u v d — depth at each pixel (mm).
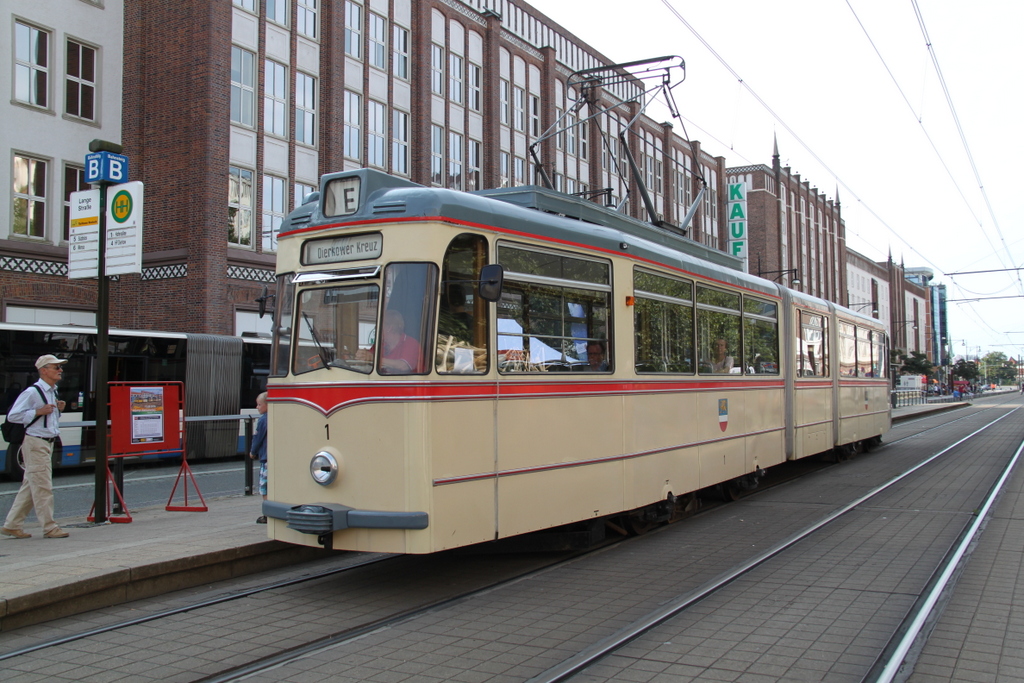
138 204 9383
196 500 11992
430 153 30828
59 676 5188
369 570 8219
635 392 9125
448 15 32188
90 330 17781
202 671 5262
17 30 22719
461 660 5445
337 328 7086
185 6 24609
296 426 7176
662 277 9938
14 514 8500
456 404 6855
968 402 64500
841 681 4977
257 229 25562
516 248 7559
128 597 6961
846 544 9109
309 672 5238
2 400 16328
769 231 55062
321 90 27562
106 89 24984
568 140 38125
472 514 6934
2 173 22172
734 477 11711
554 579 7750
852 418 18016
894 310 93938
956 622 6129
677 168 46656
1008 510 11141
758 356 12898
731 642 5742
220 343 20125
